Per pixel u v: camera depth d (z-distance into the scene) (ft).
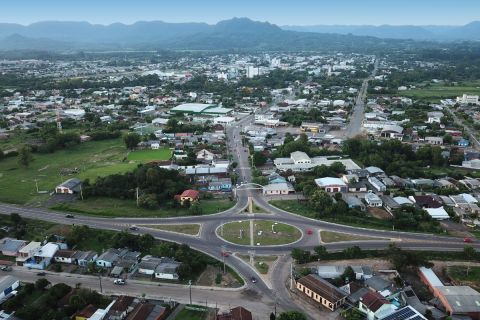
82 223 497.46
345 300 344.49
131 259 406.82
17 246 421.59
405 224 492.13
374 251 433.07
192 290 365.61
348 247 439.63
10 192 587.27
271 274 391.24
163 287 370.73
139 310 318.86
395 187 618.44
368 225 497.05
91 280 381.40
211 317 324.39
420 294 358.43
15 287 361.30
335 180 615.57
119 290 364.99
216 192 604.49
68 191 588.91
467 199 547.49
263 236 467.11
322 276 381.81
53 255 412.36
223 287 370.32
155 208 537.65
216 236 467.52
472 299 331.36
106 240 456.04
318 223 501.97
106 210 533.55
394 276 387.96
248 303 346.13
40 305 321.93
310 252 428.97
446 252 430.20
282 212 534.78
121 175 614.34
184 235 469.57
